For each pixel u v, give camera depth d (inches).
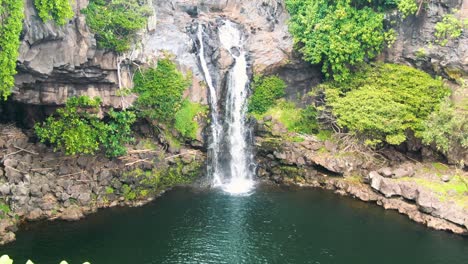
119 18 1600.6
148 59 1772.9
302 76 1988.2
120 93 1691.7
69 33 1455.5
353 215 1628.9
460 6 1732.3
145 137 1849.2
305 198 1749.5
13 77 1395.2
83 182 1640.0
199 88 1876.2
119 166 1710.1
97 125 1651.1
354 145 1865.2
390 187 1688.0
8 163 1562.5
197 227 1530.5
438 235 1507.1
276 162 1915.6
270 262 1360.7
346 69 1859.0
